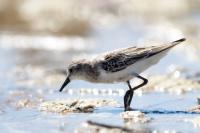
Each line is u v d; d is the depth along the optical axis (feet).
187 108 39.63
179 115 36.99
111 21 101.19
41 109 39.55
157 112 38.19
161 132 31.73
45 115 37.50
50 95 46.70
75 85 51.24
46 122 35.14
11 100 44.47
